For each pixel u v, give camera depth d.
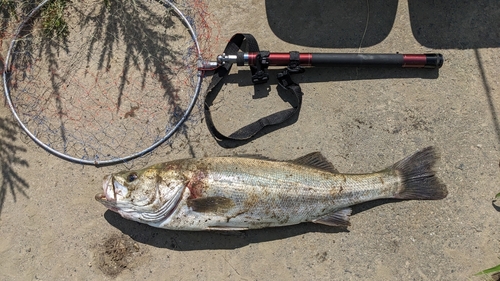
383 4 0.95
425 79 0.93
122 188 0.83
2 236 0.90
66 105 0.94
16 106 0.94
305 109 0.92
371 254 0.88
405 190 0.85
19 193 0.91
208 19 0.96
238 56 0.88
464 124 0.91
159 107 0.94
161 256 0.88
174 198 0.82
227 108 0.93
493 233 0.87
